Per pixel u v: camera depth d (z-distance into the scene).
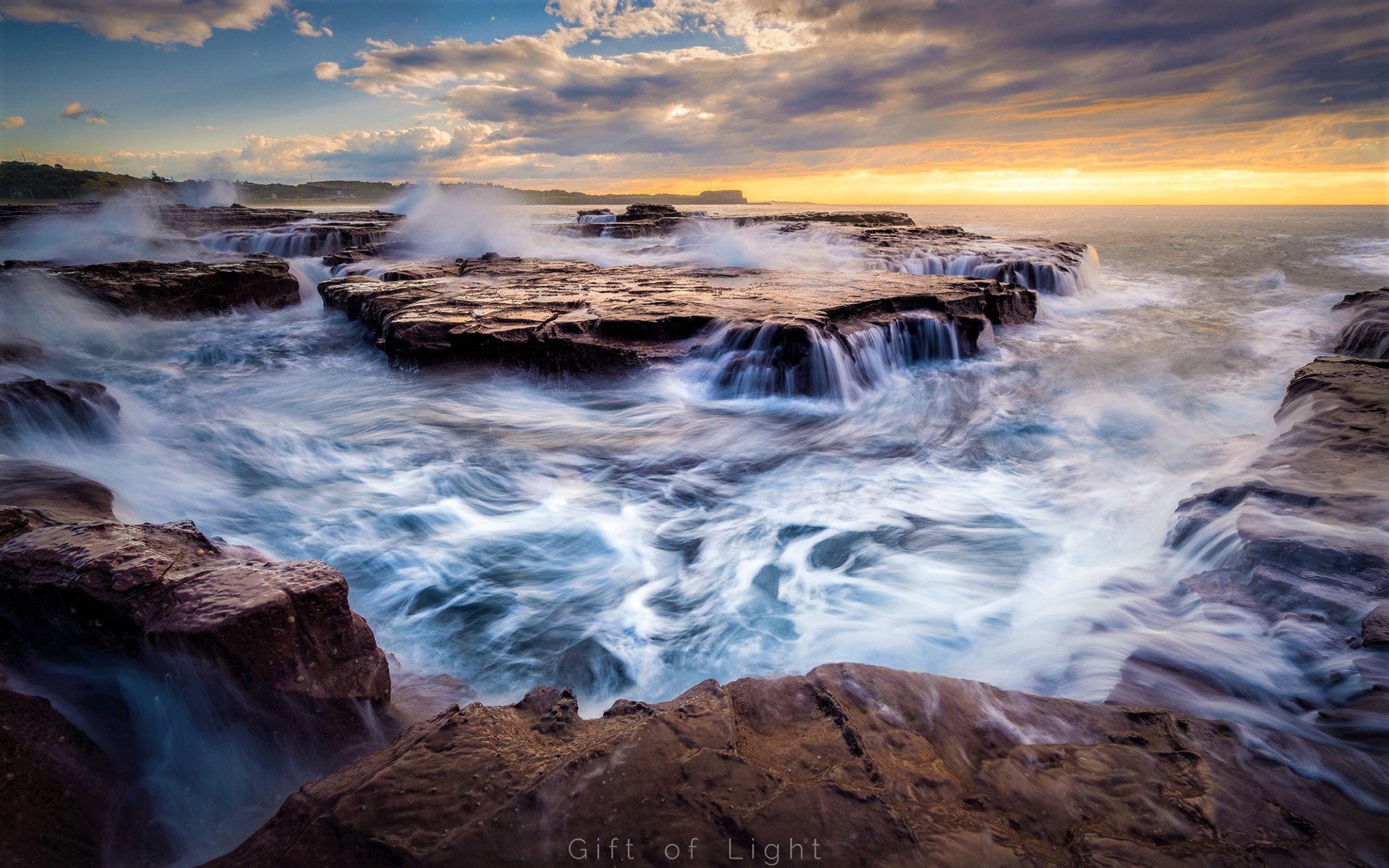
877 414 10.69
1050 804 2.31
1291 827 2.24
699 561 5.94
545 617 5.01
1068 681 3.68
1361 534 4.34
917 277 18.00
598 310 12.84
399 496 7.24
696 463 8.58
